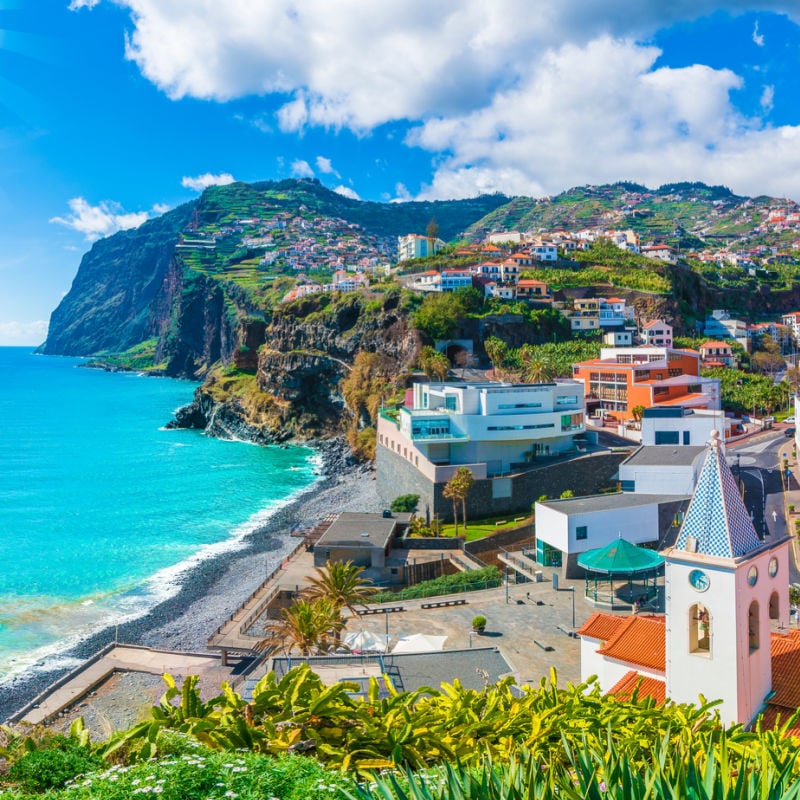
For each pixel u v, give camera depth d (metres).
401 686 37.19
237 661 57.84
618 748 18.11
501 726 20.81
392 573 75.50
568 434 105.25
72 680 53.81
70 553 96.06
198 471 152.25
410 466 104.62
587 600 58.88
